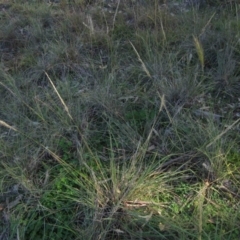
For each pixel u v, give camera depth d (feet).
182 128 10.40
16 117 11.41
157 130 10.80
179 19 14.51
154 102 11.38
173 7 15.58
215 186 9.41
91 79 12.63
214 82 11.93
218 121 10.93
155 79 11.80
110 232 8.75
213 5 15.60
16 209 9.29
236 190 9.32
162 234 8.54
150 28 14.29
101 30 14.32
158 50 13.39
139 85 12.30
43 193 9.64
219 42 13.07
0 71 12.92
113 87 11.75
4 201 9.71
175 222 8.61
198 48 9.57
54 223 9.20
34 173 10.08
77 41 14.08
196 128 10.41
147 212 8.93
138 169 9.58
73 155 10.43
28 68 13.41
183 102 11.33
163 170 9.73
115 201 8.95
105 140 10.77
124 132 10.53
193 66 12.42
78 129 10.46
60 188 9.64
